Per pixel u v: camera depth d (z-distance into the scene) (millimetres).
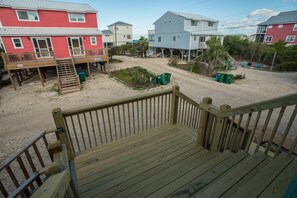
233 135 2545
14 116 7211
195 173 2145
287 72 16656
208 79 13477
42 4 13656
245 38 26641
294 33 24438
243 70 17500
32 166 2166
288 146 4648
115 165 2533
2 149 4988
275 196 1434
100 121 6418
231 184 1670
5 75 15812
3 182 3740
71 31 14172
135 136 3395
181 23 22281
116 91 10539
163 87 11273
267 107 1882
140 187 2041
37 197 832
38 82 12781
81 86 11688
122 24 39594
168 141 3217
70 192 1350
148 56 29344
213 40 15539
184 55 24609
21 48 12414
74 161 2666
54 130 2420
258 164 1938
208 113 2748
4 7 11898
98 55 14211
